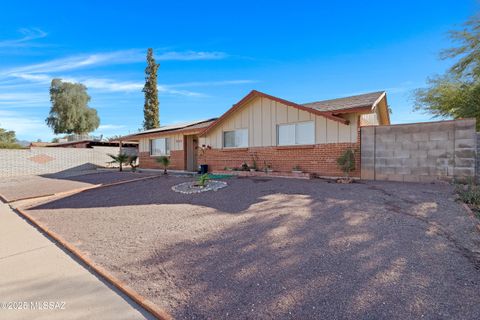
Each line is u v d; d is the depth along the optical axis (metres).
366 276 3.00
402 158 8.84
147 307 2.69
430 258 3.34
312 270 3.20
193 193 8.09
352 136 9.73
